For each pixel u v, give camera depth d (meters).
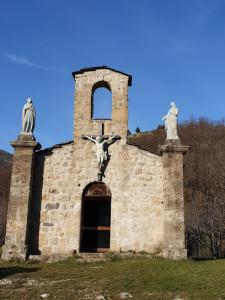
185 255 13.41
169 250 13.51
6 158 77.75
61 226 14.46
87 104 15.84
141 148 15.22
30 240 14.28
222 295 8.86
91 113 16.09
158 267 11.95
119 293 9.11
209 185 36.72
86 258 13.73
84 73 16.16
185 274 10.98
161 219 14.45
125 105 15.80
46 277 10.92
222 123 53.72
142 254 14.03
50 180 14.98
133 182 14.89
